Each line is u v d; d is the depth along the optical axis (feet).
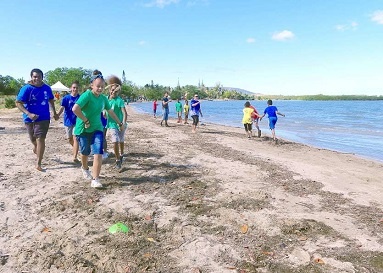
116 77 25.45
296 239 14.23
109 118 25.04
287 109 263.90
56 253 12.63
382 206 19.27
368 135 69.77
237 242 13.85
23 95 22.93
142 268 11.78
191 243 13.67
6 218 15.88
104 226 15.12
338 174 28.43
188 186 21.31
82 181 21.97
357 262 12.37
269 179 24.50
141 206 17.58
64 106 26.71
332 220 16.52
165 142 43.24
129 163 27.78
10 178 22.50
